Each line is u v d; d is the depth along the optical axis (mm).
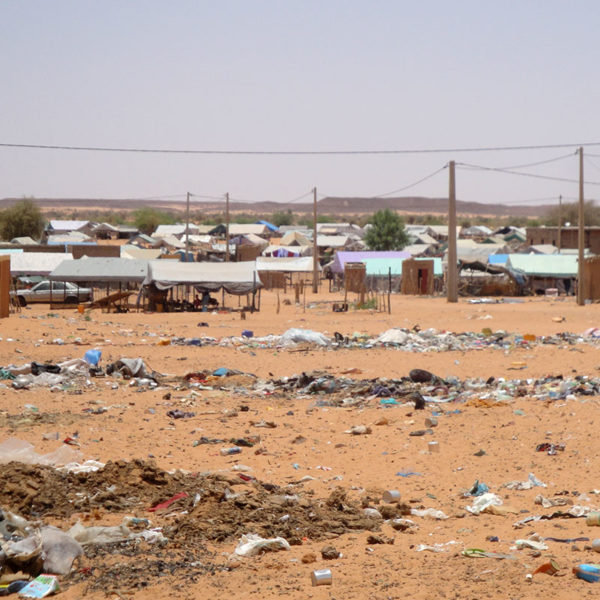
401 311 50531
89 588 8516
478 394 21188
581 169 56375
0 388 21578
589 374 24438
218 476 12844
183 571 8992
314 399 21344
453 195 58938
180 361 28156
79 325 38219
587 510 11203
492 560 9203
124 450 15312
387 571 8953
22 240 118062
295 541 10094
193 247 129750
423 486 12969
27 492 11172
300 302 62531
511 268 76250
